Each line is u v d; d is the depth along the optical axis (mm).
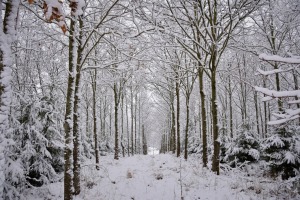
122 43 8688
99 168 12945
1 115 3514
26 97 8727
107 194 8047
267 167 9703
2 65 3590
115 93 18766
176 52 14250
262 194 7348
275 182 8359
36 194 7992
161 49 13578
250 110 28875
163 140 47812
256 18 12172
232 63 16922
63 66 12805
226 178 9430
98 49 11906
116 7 8109
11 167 6777
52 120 9734
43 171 8711
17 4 3836
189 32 11844
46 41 9250
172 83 19438
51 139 9609
